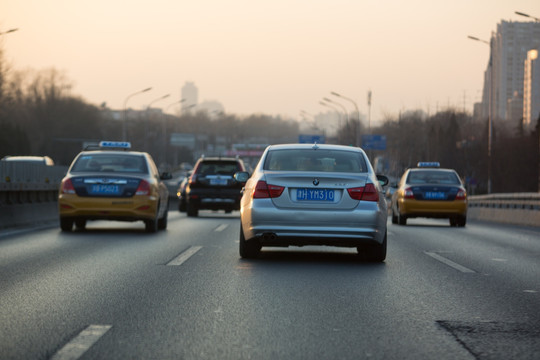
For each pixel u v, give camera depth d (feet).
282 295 34.30
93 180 70.28
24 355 22.56
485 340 25.18
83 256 50.21
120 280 38.68
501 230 90.48
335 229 45.70
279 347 23.88
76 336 25.23
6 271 42.06
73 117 534.37
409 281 39.58
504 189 452.35
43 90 532.73
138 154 75.15
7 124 441.27
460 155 457.68
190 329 26.55
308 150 49.39
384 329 26.89
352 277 40.78
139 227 82.43
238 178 56.49
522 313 30.35
